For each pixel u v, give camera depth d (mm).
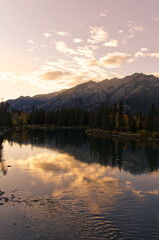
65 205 19578
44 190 23250
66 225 16109
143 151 54938
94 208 19156
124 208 19359
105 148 59281
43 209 18562
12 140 72938
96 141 77688
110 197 21938
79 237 14656
